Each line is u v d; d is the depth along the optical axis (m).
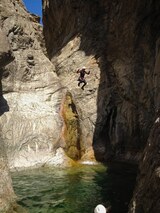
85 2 23.20
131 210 7.05
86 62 21.41
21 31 19.02
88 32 22.86
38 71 18.81
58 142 16.11
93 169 14.76
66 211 9.09
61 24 26.83
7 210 8.32
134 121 16.92
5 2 19.48
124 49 18.89
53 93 18.30
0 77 16.06
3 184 8.72
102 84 19.66
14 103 16.72
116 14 19.92
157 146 6.89
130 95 17.59
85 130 17.94
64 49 24.31
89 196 10.45
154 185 6.38
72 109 17.89
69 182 12.27
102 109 18.66
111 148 17.48
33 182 12.23
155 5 16.27
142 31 17.45
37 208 9.30
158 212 5.97
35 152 15.39
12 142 15.17
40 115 16.80
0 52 14.88
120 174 13.70
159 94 13.73
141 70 17.30
